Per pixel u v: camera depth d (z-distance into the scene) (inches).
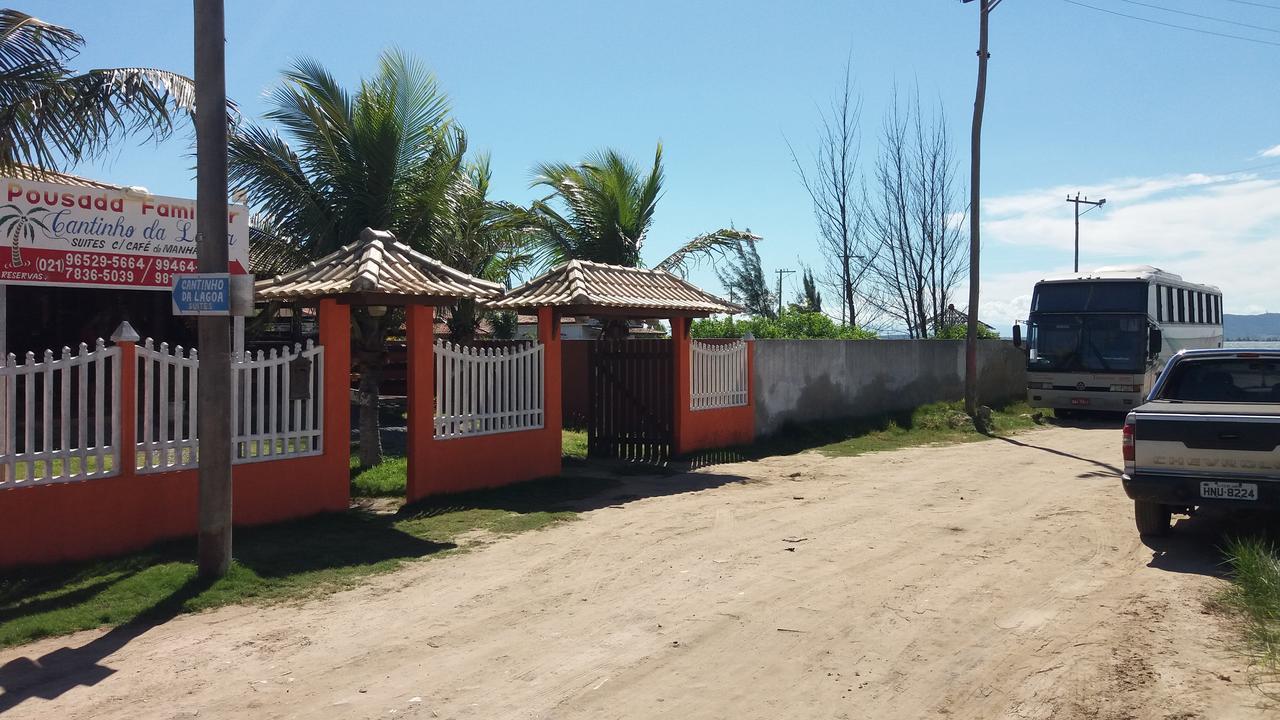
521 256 772.6
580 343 737.6
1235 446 298.2
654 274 575.8
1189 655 211.2
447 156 555.8
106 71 369.4
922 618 240.8
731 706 185.5
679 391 553.3
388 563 299.0
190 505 312.7
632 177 791.1
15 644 223.1
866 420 753.6
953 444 672.4
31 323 575.5
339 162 522.0
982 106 820.0
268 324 609.9
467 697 191.0
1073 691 190.9
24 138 359.6
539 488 440.8
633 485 463.8
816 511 393.1
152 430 304.2
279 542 319.0
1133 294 836.6
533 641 225.8
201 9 272.8
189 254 586.2
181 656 215.9
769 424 660.7
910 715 180.5
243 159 508.4
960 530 352.8
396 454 549.3
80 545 284.8
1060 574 285.6
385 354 487.5
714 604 254.7
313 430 361.4
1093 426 827.4
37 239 524.7
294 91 521.7
